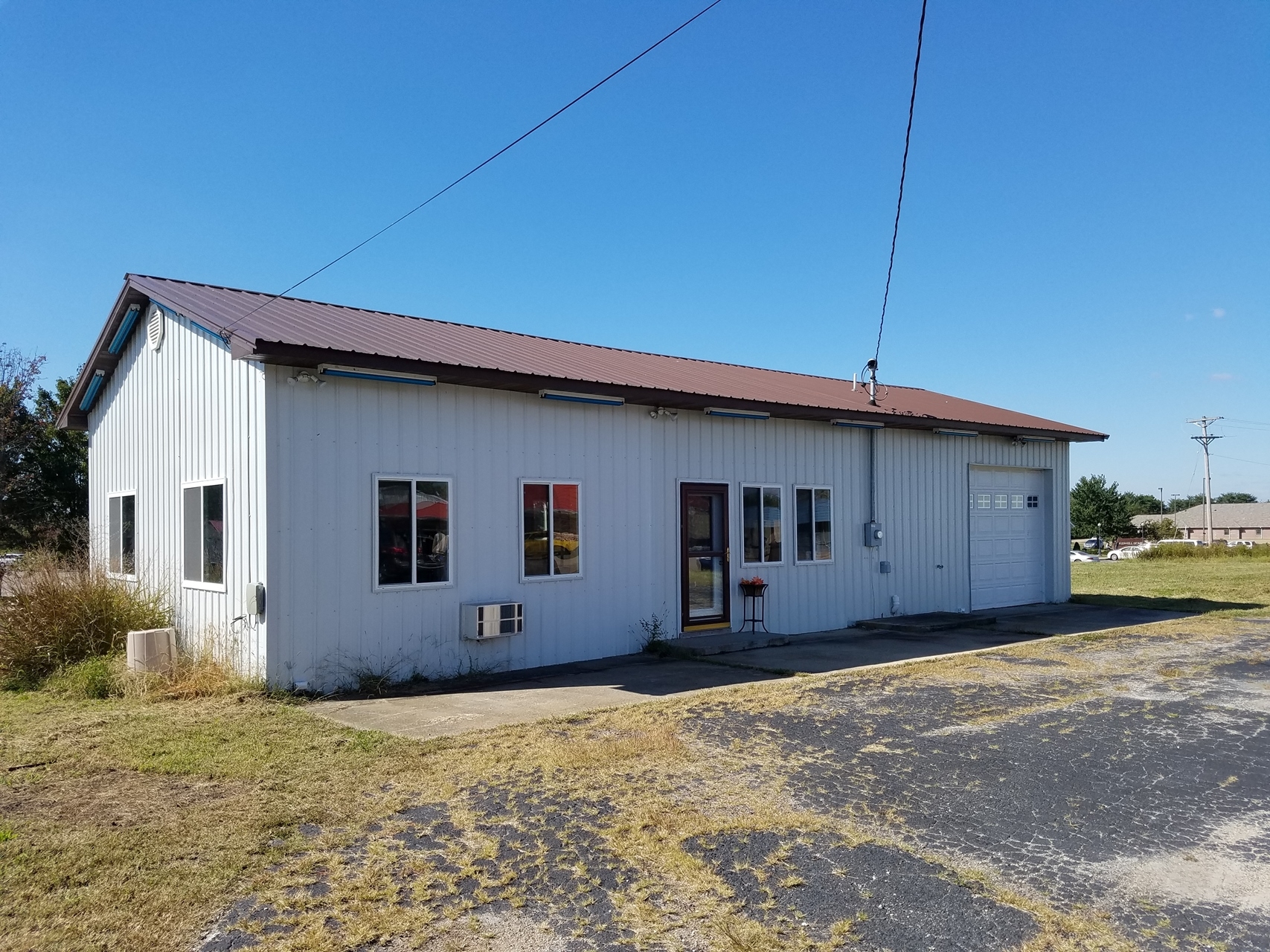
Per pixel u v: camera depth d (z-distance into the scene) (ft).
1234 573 95.50
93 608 33.32
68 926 12.31
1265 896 13.32
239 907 12.94
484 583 33.30
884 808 17.08
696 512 41.09
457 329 42.75
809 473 45.98
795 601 44.86
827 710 25.55
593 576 36.78
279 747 21.58
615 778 18.89
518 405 34.71
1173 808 17.16
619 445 38.06
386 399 31.09
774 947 11.76
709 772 19.35
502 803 17.30
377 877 13.91
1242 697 27.32
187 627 33.94
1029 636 42.73
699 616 40.83
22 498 74.59
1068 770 19.60
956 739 22.30
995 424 52.60
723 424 42.29
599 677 31.99
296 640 28.71
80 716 25.38
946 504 53.11
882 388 59.82
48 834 15.66
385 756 20.61
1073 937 12.03
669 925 12.37
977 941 11.92
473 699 27.94
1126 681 29.96
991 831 15.92
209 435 32.68
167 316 36.81
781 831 15.84
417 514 31.60
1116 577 91.25
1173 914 12.73
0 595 36.40
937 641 41.24
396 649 30.86
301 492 28.99
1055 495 59.41
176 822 16.26
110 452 44.39
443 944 11.87
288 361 28.04
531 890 13.44
